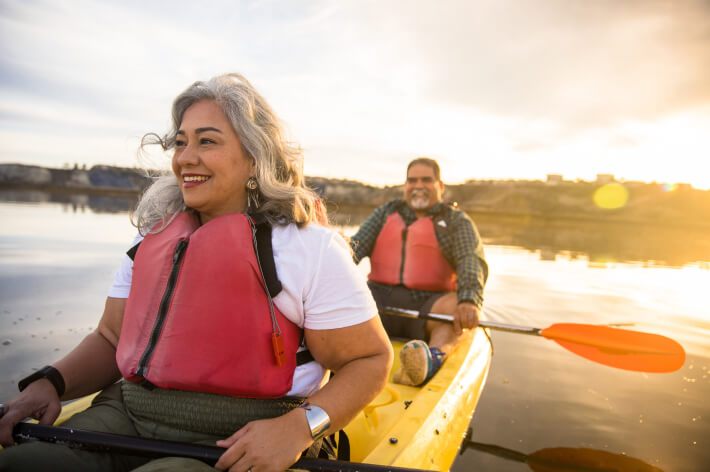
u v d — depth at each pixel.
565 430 2.47
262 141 1.15
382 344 1.14
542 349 3.80
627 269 8.48
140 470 0.91
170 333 1.07
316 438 1.02
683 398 2.87
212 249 1.08
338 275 1.09
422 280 3.21
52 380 1.18
